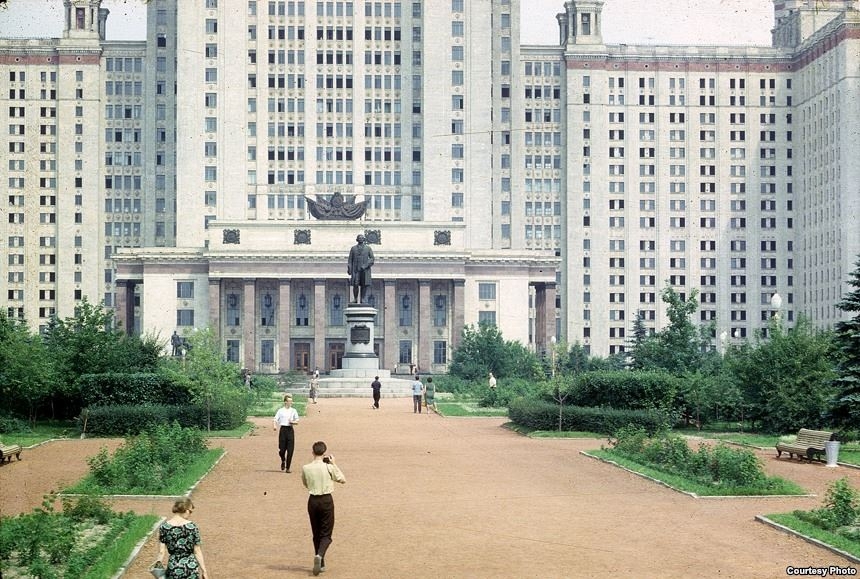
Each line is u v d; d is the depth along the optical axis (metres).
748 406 62.69
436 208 180.62
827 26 185.62
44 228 194.38
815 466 45.97
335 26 182.00
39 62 194.62
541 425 61.97
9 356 61.31
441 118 181.38
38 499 35.53
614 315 197.62
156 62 194.12
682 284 199.12
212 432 60.28
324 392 108.06
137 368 71.38
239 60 180.12
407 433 62.84
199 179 179.12
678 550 27.61
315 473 25.83
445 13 182.25
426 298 165.25
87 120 193.50
